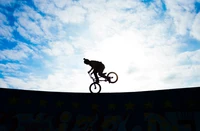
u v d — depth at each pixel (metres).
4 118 7.91
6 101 8.11
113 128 8.40
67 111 8.76
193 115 7.35
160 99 8.15
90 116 8.71
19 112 8.20
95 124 8.57
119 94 8.90
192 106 7.48
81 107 8.86
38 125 8.30
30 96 8.56
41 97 8.70
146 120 8.07
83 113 8.77
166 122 7.72
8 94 8.23
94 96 9.04
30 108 8.39
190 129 7.25
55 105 8.74
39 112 8.45
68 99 8.97
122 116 8.48
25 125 8.12
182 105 7.68
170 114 7.77
